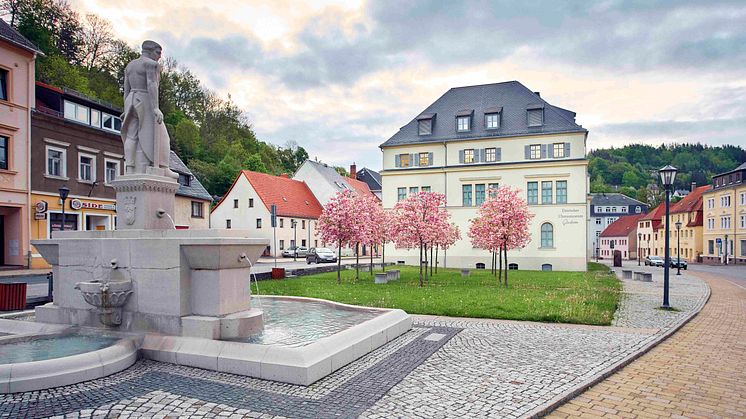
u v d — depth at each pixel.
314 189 64.81
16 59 26.28
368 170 87.75
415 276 27.33
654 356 8.66
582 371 7.29
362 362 7.63
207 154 69.94
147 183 9.08
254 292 17.59
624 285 24.12
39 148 27.42
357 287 19.77
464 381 6.69
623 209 105.94
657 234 83.69
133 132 9.55
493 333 10.28
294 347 6.88
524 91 42.41
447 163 41.06
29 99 26.95
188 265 7.96
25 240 26.38
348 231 22.11
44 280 20.80
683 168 147.88
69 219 29.30
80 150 30.08
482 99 43.25
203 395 5.92
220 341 7.25
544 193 38.22
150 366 7.15
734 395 6.44
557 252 37.50
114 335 7.98
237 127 80.69
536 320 12.07
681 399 6.27
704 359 8.46
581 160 37.16
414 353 8.31
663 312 14.12
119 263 8.30
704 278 32.50
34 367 6.12
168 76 69.06
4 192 25.42
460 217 40.44
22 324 8.89
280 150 96.69
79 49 52.84
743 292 21.84
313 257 42.81
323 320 9.70
